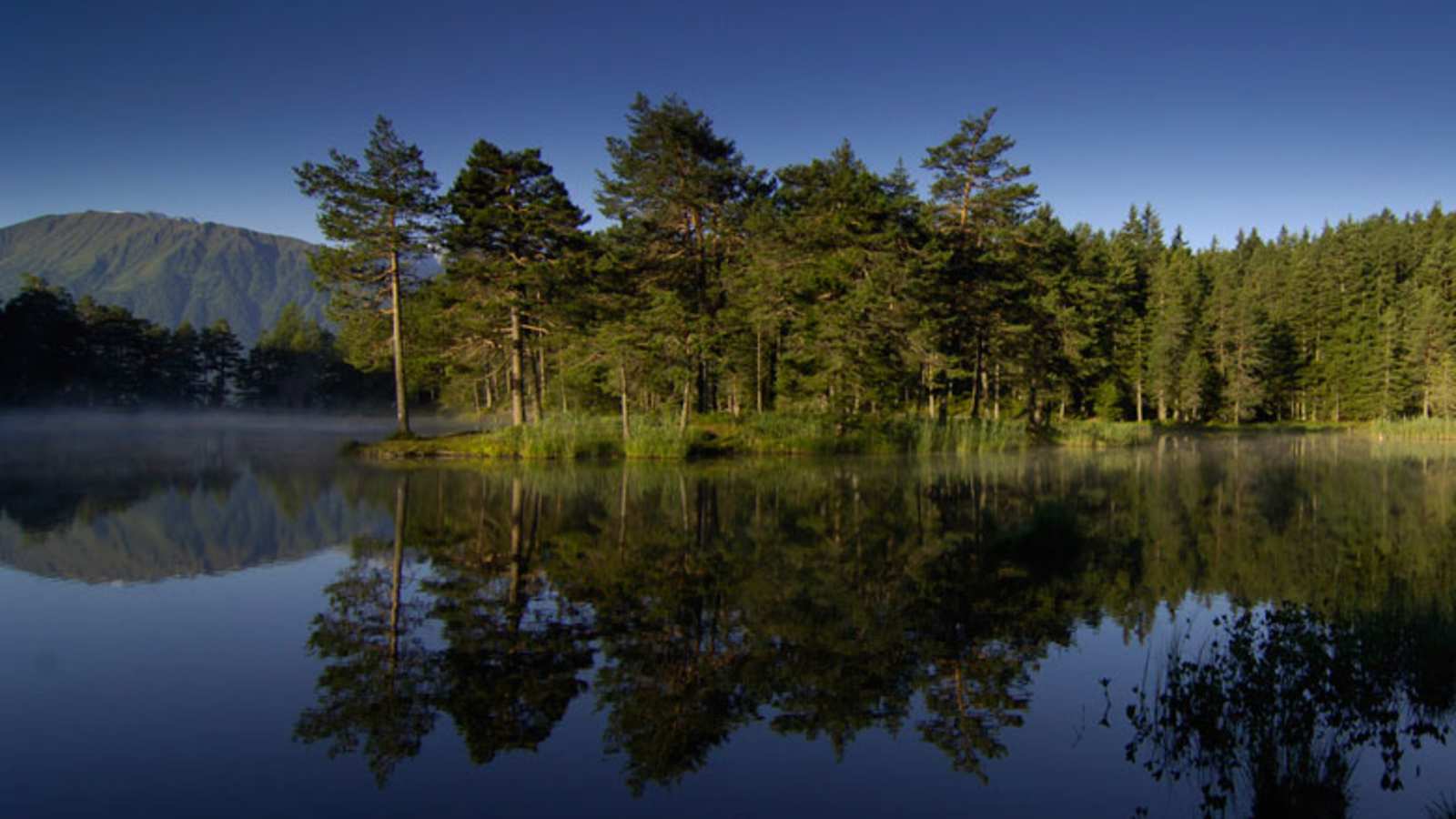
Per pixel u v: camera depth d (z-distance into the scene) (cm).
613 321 3859
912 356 3797
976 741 726
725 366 4438
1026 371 4672
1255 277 8169
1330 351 7031
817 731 748
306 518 1880
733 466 3077
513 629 1051
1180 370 6412
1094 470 2984
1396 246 7969
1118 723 761
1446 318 6059
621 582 1295
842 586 1275
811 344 3656
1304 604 1155
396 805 608
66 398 6906
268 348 8625
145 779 646
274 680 869
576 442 3378
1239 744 708
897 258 3706
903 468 3033
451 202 3541
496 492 2311
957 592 1242
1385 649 878
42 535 1655
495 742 722
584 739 729
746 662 933
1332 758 654
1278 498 2286
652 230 4091
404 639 1010
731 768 673
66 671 893
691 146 3966
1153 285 7044
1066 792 630
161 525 1780
